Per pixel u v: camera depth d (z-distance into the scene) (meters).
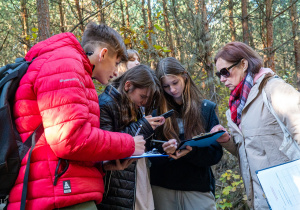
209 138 2.14
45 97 1.54
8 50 8.53
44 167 1.56
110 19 11.55
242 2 9.56
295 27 11.22
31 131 1.59
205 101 2.79
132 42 5.86
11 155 1.51
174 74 2.60
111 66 1.97
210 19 5.23
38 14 4.57
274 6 12.67
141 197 2.34
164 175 2.64
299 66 10.98
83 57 1.77
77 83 1.56
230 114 2.46
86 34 1.97
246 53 2.31
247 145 2.22
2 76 1.66
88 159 1.60
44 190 1.53
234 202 4.67
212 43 5.21
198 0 5.15
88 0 10.77
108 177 2.22
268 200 1.74
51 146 1.52
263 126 2.13
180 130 2.72
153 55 5.95
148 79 2.31
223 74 2.37
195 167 2.64
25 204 1.50
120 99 2.27
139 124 2.18
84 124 1.57
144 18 11.80
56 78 1.55
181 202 2.67
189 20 5.31
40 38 4.57
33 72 1.62
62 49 1.68
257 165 2.15
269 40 8.71
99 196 1.69
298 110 1.97
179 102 2.79
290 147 2.00
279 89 2.06
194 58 5.39
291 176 1.74
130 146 1.76
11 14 10.59
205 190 2.66
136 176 2.32
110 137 1.67
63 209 1.55
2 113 1.53
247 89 2.24
